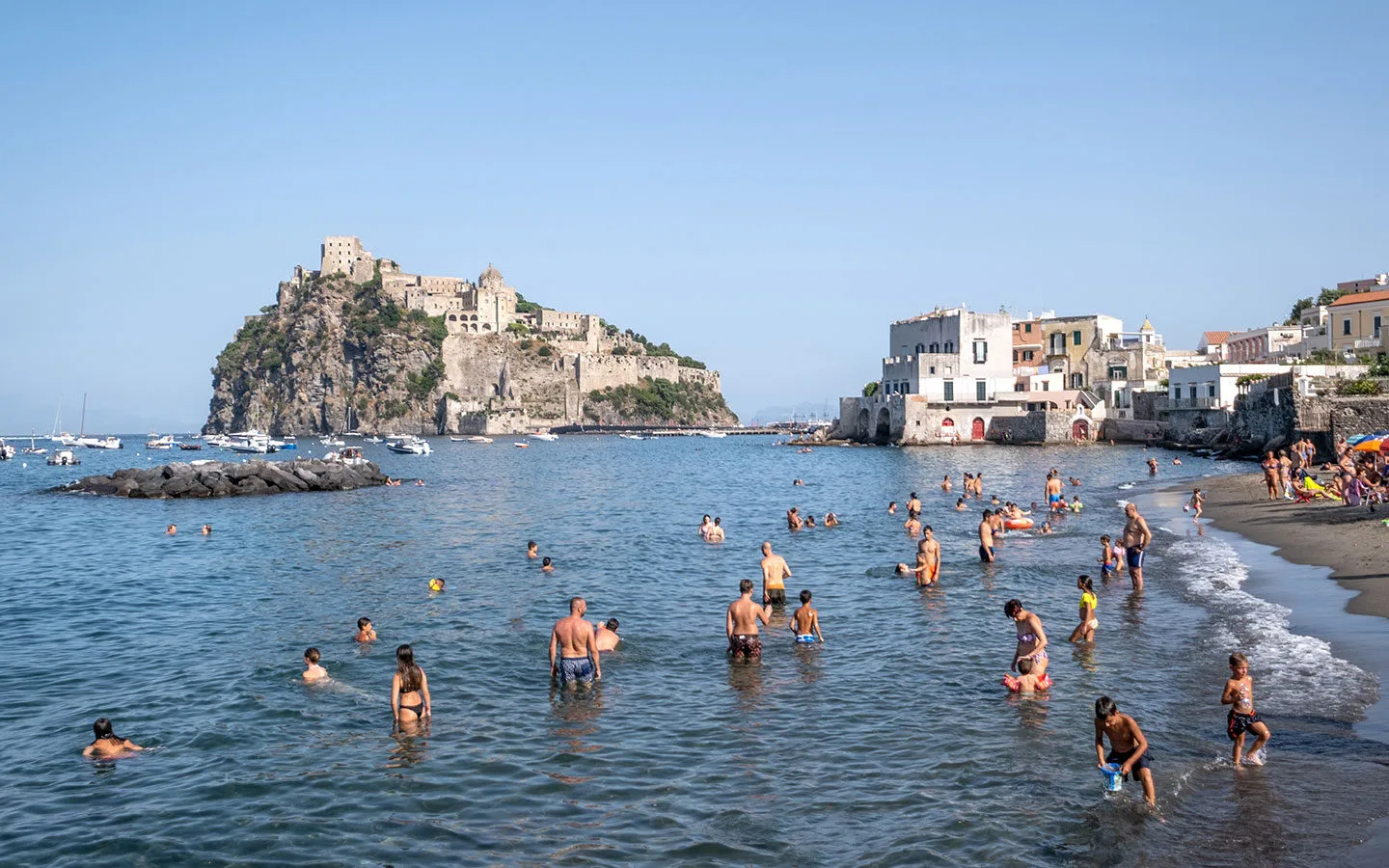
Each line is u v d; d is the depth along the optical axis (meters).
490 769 16.52
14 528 57.78
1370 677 19.23
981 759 16.27
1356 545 34.22
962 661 22.48
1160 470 83.94
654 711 19.38
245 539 49.69
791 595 30.94
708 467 115.88
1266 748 15.98
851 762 16.39
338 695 20.83
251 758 17.27
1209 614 25.70
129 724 19.34
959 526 47.66
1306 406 81.69
